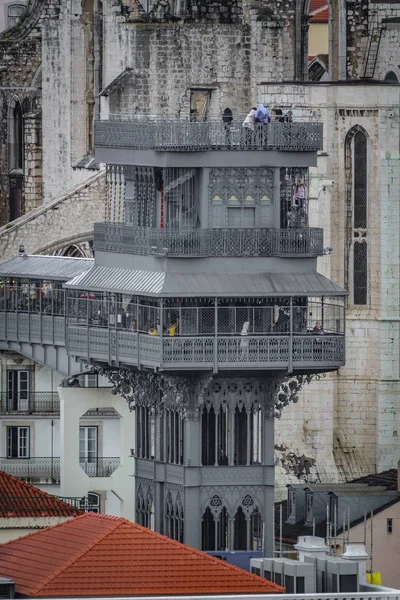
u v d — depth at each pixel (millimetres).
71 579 169375
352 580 173875
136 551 172250
